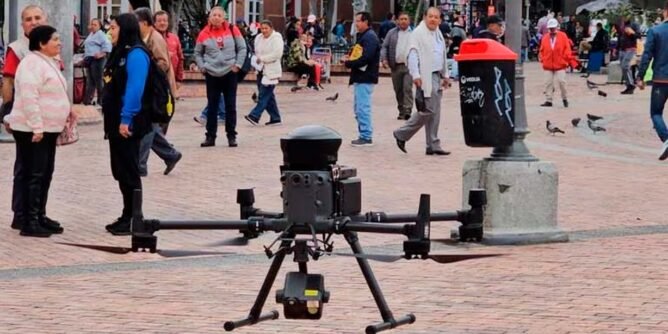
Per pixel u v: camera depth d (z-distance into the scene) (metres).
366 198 16.33
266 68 26.09
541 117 28.97
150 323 9.66
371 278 7.47
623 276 11.33
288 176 7.16
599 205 15.95
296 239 7.20
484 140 12.81
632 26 40.41
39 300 10.48
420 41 20.86
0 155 20.69
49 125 13.57
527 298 10.45
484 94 12.73
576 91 38.91
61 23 23.45
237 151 21.61
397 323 7.53
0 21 45.25
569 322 9.58
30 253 12.66
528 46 60.25
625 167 19.98
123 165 13.69
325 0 58.47
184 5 41.34
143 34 17.86
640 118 29.19
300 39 41.09
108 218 14.93
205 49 22.09
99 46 29.39
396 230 7.19
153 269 11.80
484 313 9.91
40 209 13.67
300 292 7.16
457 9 58.59
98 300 10.48
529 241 13.01
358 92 22.34
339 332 9.31
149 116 13.71
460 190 17.14
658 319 9.66
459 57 12.87
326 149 7.19
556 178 13.12
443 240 13.07
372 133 24.22
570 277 11.30
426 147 21.45
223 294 10.68
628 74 37.81
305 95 36.75
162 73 13.84
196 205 15.73
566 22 63.69
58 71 13.77
